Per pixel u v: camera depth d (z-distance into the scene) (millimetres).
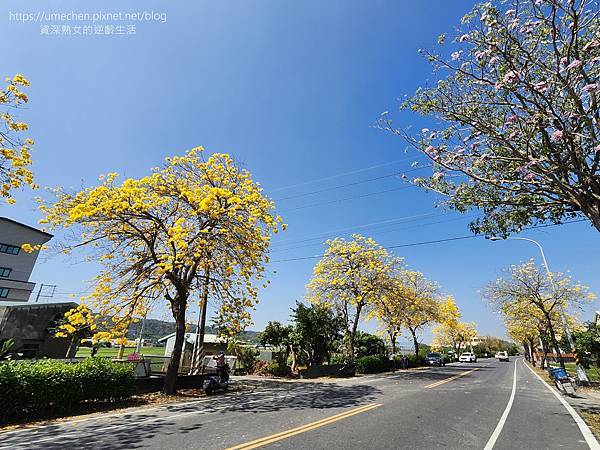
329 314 26625
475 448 6449
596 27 6484
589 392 16031
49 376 9586
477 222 10164
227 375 15484
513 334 42969
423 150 8664
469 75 7922
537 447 6625
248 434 7148
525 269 25250
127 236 13750
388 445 6469
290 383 18547
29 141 9508
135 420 8781
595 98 6484
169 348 33406
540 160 7031
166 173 15211
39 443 6719
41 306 23438
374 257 27422
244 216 14438
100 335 12453
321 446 6320
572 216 9469
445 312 48000
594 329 25531
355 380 20656
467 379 22094
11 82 9125
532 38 7250
